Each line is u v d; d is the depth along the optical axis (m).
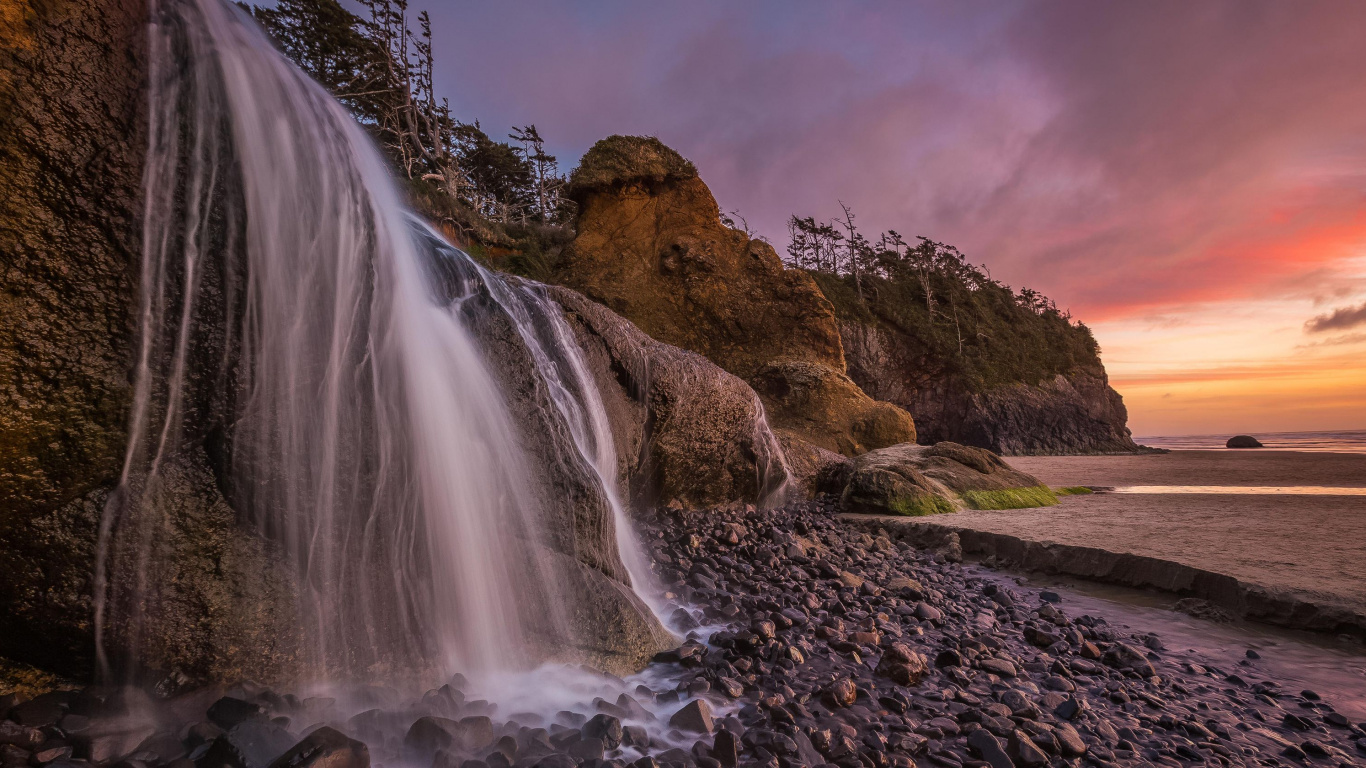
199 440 2.71
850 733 2.82
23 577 2.27
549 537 4.15
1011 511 10.35
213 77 2.82
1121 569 6.35
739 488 10.11
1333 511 9.75
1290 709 3.54
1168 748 2.94
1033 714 3.12
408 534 3.31
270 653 2.68
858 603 5.08
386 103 39.34
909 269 89.69
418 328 3.80
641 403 7.69
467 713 2.78
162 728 2.35
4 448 2.22
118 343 2.48
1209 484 17.27
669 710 3.04
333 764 2.00
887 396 71.06
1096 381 85.88
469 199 45.44
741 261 18.97
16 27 2.23
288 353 2.96
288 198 3.04
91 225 2.42
